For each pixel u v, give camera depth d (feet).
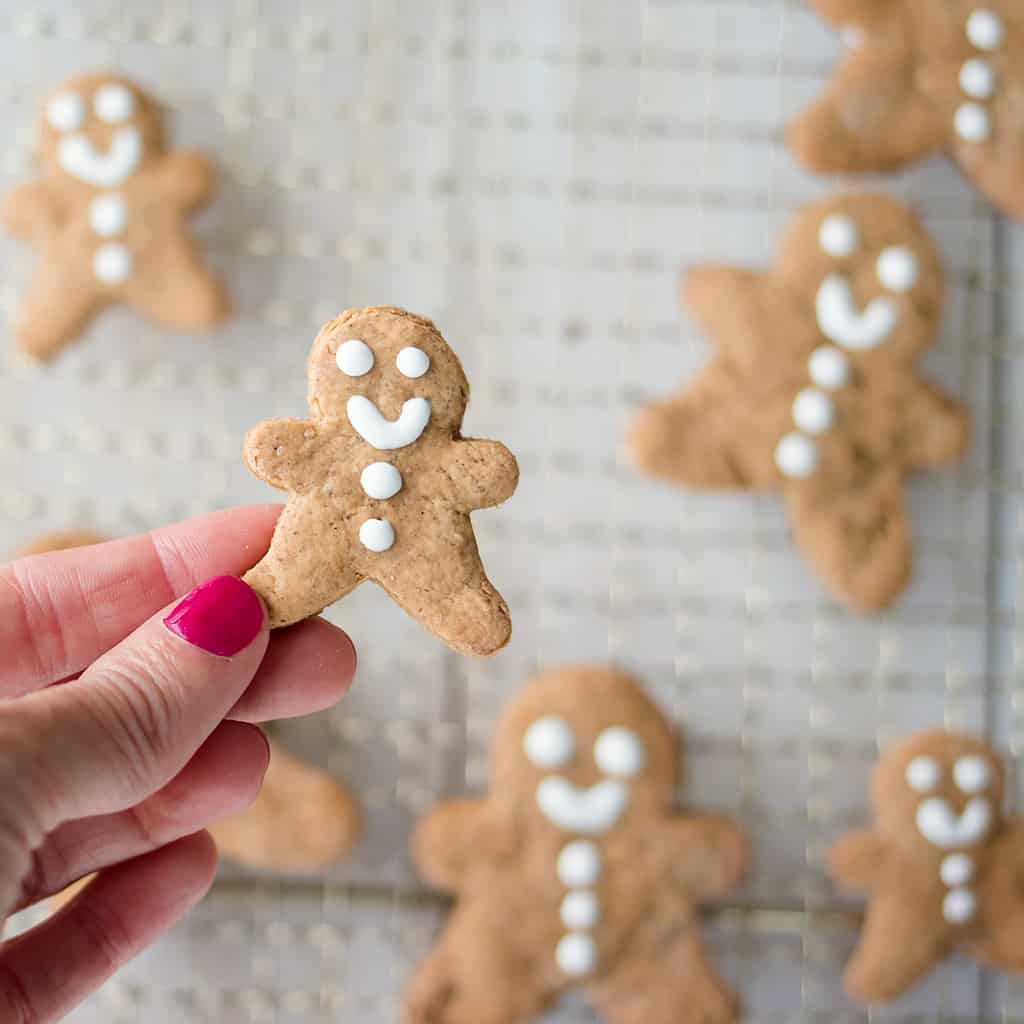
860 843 1.33
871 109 1.34
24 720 0.93
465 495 0.99
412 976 1.36
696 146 1.39
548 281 1.38
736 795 1.38
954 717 1.39
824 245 1.35
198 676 0.96
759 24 1.39
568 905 1.30
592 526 1.38
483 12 1.38
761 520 1.39
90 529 1.37
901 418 1.34
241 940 1.36
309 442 0.99
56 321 1.33
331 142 1.38
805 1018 1.36
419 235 1.38
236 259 1.38
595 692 1.33
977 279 1.39
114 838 1.06
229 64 1.38
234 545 1.10
